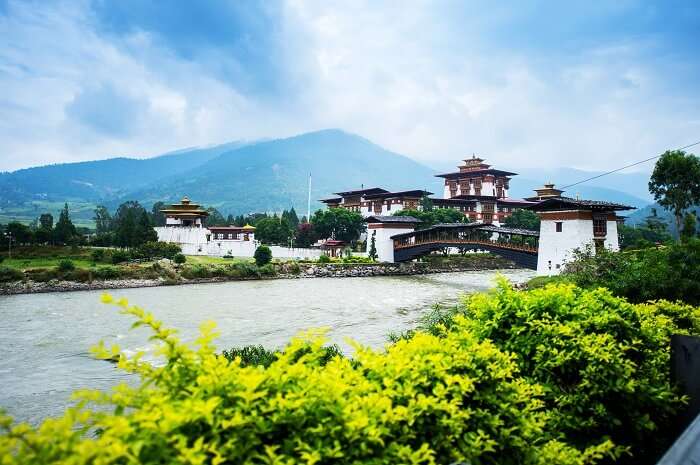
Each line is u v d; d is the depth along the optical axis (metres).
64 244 93.31
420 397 4.51
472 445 4.67
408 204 120.94
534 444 5.85
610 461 6.82
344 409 3.94
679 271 16.48
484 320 7.72
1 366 23.22
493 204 126.06
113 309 41.72
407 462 3.97
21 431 3.01
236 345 27.48
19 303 46.09
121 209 189.88
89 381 20.70
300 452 3.66
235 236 107.19
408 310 40.81
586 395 6.71
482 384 5.51
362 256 93.19
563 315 7.59
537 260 55.84
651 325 8.59
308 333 5.31
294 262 81.88
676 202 62.88
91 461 3.04
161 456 3.23
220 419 3.50
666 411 7.31
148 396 3.79
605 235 50.88
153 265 67.69
